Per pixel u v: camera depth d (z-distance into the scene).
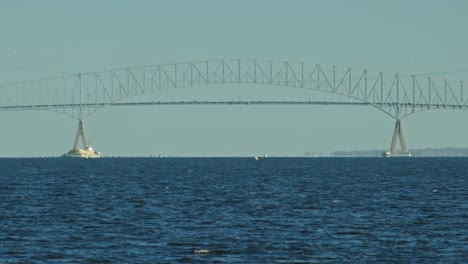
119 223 147.88
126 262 111.31
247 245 123.44
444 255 115.81
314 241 127.31
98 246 122.62
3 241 126.69
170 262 111.56
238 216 159.50
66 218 155.38
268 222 149.75
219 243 125.25
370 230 138.88
